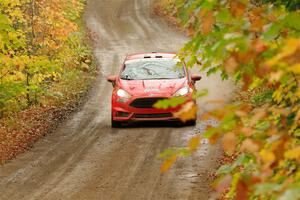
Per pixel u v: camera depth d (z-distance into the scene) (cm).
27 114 2523
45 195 1430
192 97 427
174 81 2241
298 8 495
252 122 405
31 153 1909
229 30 404
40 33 2681
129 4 7450
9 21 2094
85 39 5084
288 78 434
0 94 2256
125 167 1658
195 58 651
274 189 314
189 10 434
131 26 6147
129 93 2211
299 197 282
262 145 397
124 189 1445
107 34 5753
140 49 4884
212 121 2225
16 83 2264
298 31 386
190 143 407
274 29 377
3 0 2303
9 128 2255
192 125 2184
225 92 2930
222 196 1205
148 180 1511
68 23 2697
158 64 2369
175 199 1335
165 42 5178
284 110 452
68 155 1850
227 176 457
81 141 2047
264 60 389
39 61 2338
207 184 1423
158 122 2286
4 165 1767
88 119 2477
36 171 1677
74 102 2884
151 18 6544
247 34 399
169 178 1511
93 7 7300
